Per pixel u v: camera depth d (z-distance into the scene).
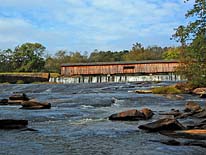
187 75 27.50
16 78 75.69
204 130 12.12
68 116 17.81
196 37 23.00
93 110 20.81
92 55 132.00
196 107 19.56
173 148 9.02
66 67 84.19
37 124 14.79
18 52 120.75
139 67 80.38
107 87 44.03
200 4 22.38
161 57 119.88
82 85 49.22
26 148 9.22
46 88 45.78
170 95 30.77
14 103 25.27
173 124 12.49
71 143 10.04
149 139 10.70
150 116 17.25
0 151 8.77
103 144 9.87
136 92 35.47
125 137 11.19
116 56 129.75
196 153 8.41
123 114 16.50
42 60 120.50
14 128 13.12
